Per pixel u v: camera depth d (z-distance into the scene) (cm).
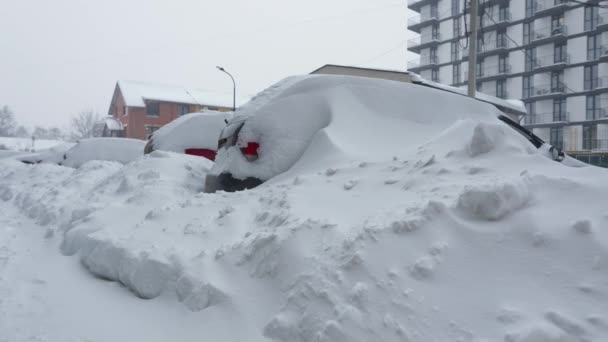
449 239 229
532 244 212
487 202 233
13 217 696
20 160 1470
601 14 4159
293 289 238
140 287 303
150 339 246
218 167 516
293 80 551
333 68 1752
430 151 363
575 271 194
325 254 249
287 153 488
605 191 226
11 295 320
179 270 296
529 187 244
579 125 4316
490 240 222
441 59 5378
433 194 281
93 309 292
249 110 520
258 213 353
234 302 252
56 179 993
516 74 4716
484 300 198
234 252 293
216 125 845
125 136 4709
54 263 404
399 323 198
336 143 454
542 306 186
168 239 347
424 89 553
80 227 447
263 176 484
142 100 4581
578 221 208
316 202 330
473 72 1396
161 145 827
